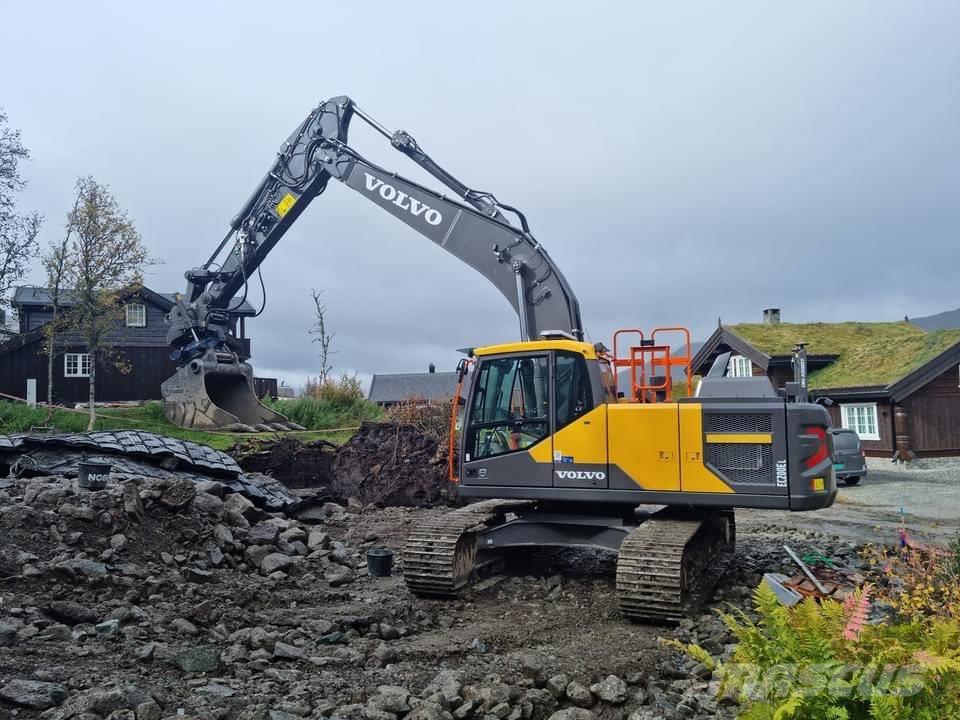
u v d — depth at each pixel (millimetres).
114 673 5023
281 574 8266
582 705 5059
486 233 11414
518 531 8609
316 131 14664
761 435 7586
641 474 7855
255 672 5414
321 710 4684
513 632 6742
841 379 24609
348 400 24516
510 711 4859
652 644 6320
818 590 7387
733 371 27500
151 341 29906
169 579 7305
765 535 12711
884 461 23078
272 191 15742
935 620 4277
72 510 7824
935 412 23141
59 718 4230
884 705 2799
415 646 6191
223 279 17797
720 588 8406
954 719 2877
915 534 12906
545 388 8328
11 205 27578
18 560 6723
